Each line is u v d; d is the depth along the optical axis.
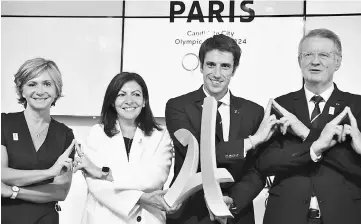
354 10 4.05
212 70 3.37
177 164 3.39
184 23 4.22
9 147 3.38
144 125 3.41
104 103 3.38
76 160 3.25
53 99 3.52
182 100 3.46
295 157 3.11
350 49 4.04
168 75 4.21
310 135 3.15
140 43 4.25
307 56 3.35
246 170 3.34
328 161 3.16
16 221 3.32
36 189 3.33
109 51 4.28
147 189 3.25
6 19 4.34
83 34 4.30
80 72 4.29
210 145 2.94
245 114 3.40
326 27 4.08
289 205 3.16
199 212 3.24
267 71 4.11
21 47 4.34
